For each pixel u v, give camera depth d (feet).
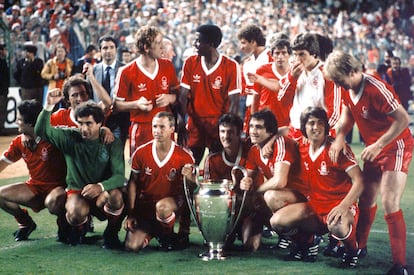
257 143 17.20
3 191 18.20
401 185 15.40
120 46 57.72
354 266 15.92
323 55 19.15
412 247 17.83
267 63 20.90
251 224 17.78
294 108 18.67
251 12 85.71
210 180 17.81
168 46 25.81
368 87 15.44
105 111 20.62
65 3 65.16
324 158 16.12
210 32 19.51
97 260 16.55
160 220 17.24
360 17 99.30
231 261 16.44
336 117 17.95
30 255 17.08
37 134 17.62
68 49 54.85
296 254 16.56
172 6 78.64
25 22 60.29
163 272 15.44
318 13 98.68
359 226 16.83
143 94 19.84
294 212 16.29
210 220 16.69
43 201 18.67
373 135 16.10
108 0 73.61
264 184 17.01
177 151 17.58
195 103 20.24
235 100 19.99
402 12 91.04
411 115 52.39
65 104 20.11
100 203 17.44
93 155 17.67
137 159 17.53
